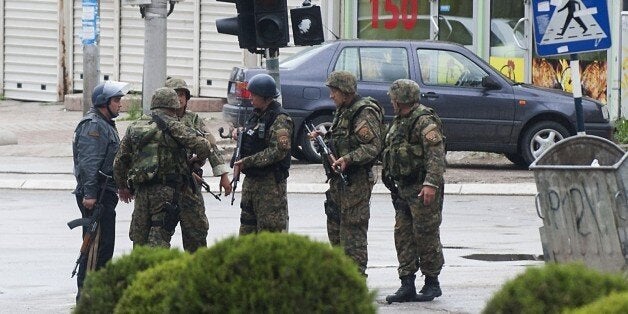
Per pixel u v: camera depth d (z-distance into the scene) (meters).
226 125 86.44
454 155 75.31
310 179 65.62
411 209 35.91
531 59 80.88
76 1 103.81
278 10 42.59
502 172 68.50
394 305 35.81
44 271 42.84
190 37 96.44
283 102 68.06
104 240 36.25
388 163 36.19
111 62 101.00
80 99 99.75
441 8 84.00
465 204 59.50
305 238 19.02
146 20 77.25
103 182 36.19
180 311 18.53
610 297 17.45
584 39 38.03
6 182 65.88
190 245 36.41
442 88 67.88
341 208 36.59
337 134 36.50
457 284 39.47
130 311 20.45
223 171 37.34
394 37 85.88
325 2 87.44
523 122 67.62
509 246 47.78
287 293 18.22
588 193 27.78
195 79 96.44
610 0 76.88
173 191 35.41
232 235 19.58
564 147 29.72
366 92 68.00
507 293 18.92
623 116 77.44
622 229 27.31
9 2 107.06
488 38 82.50
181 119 38.16
